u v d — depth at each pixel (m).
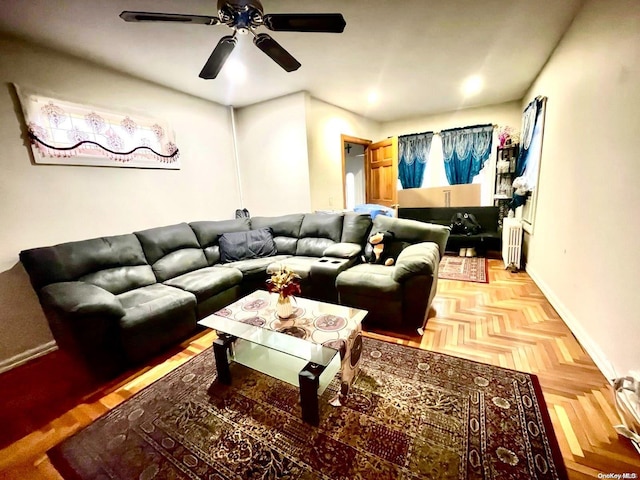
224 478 1.23
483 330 2.33
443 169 5.49
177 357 2.18
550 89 2.94
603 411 1.46
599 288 1.86
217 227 3.45
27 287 2.32
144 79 3.09
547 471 1.18
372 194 5.54
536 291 3.09
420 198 5.39
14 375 2.10
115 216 2.91
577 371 1.78
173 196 3.48
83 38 2.25
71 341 1.88
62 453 1.39
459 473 1.19
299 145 3.88
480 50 2.78
